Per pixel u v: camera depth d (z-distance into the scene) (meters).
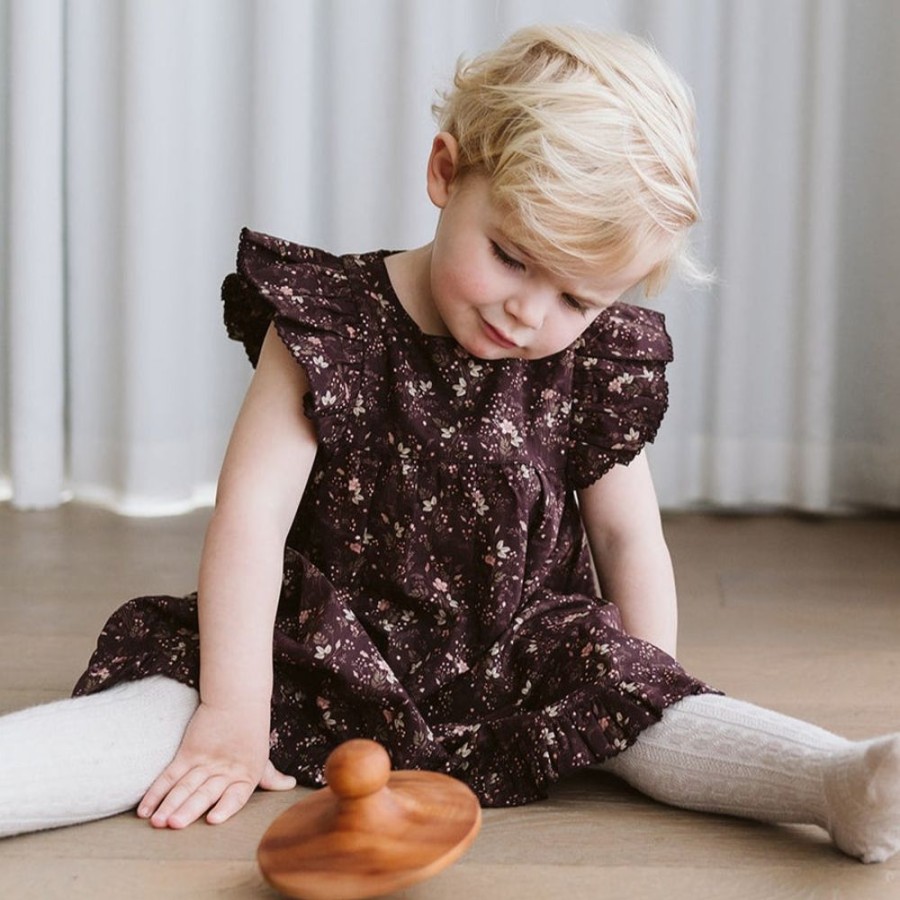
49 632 1.76
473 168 1.29
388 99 2.41
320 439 1.35
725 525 2.40
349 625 1.35
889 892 1.12
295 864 1.02
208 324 2.48
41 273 2.38
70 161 2.41
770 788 1.20
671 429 2.47
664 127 1.27
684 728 1.27
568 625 1.38
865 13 2.38
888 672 1.65
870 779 1.11
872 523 2.42
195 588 1.98
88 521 2.36
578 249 1.23
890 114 2.40
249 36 2.40
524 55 1.32
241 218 2.46
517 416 1.40
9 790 1.16
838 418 2.50
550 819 1.26
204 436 2.51
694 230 2.43
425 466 1.38
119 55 2.35
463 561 1.40
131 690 1.29
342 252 2.46
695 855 1.18
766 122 2.40
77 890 1.11
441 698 1.38
